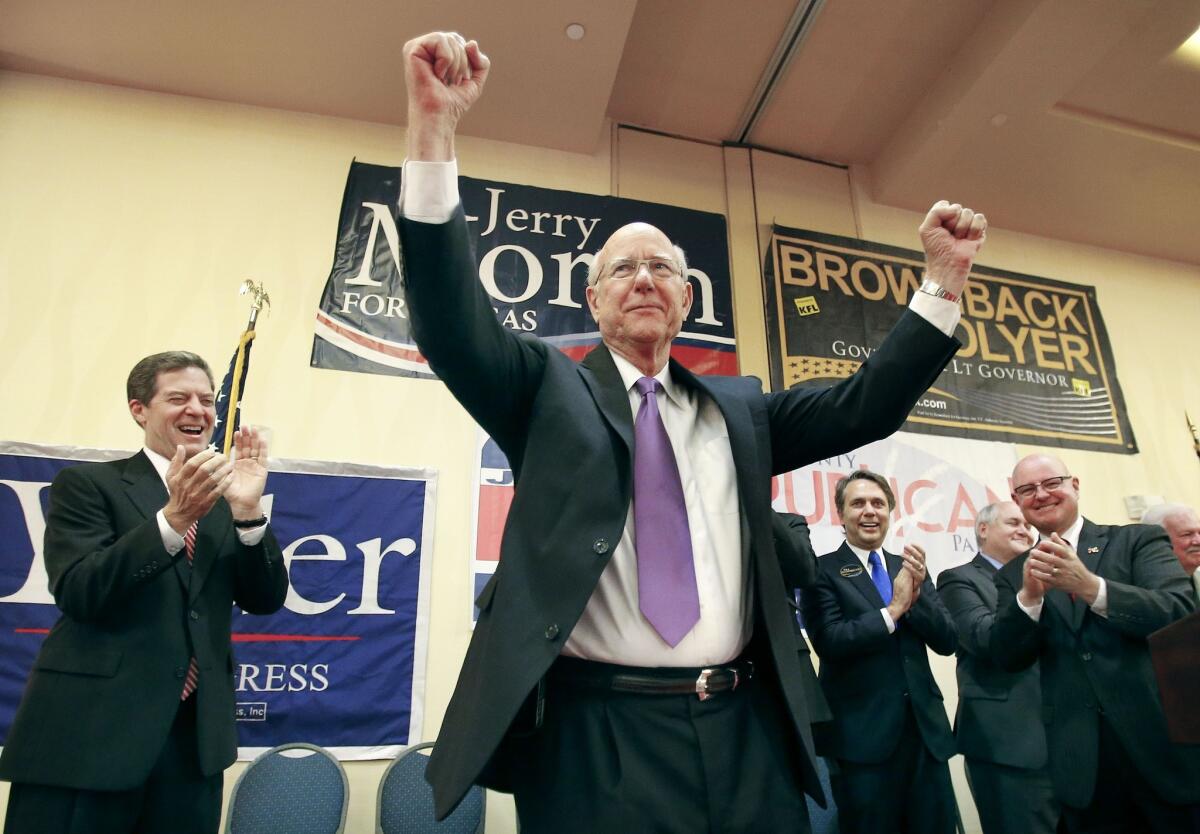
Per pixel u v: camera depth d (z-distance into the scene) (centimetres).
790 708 91
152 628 164
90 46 385
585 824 85
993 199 514
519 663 84
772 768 92
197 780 164
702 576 100
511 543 96
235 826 265
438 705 333
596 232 439
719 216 468
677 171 484
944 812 232
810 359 450
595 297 127
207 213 394
